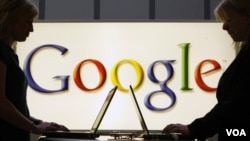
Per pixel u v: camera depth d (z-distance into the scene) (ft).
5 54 6.84
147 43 12.50
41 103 12.26
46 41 12.50
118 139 7.07
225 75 7.21
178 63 12.41
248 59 6.76
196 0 14.23
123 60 12.43
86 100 12.30
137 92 12.30
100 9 14.20
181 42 12.48
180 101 12.25
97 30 12.57
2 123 6.86
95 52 12.50
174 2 14.24
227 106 6.65
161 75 12.38
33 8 7.41
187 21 12.51
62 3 14.24
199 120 7.02
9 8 7.18
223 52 12.40
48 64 12.42
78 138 7.02
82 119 12.23
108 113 12.22
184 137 7.02
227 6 7.33
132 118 12.19
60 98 12.30
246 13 7.17
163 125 12.16
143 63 12.46
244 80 6.68
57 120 12.22
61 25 12.57
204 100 12.23
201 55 12.42
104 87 12.34
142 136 6.88
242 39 7.36
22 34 7.36
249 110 6.55
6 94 6.91
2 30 7.21
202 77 12.33
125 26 12.58
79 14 14.19
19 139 7.03
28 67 12.32
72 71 12.42
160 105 12.26
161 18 14.21
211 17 14.19
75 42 12.53
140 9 14.23
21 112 7.13
